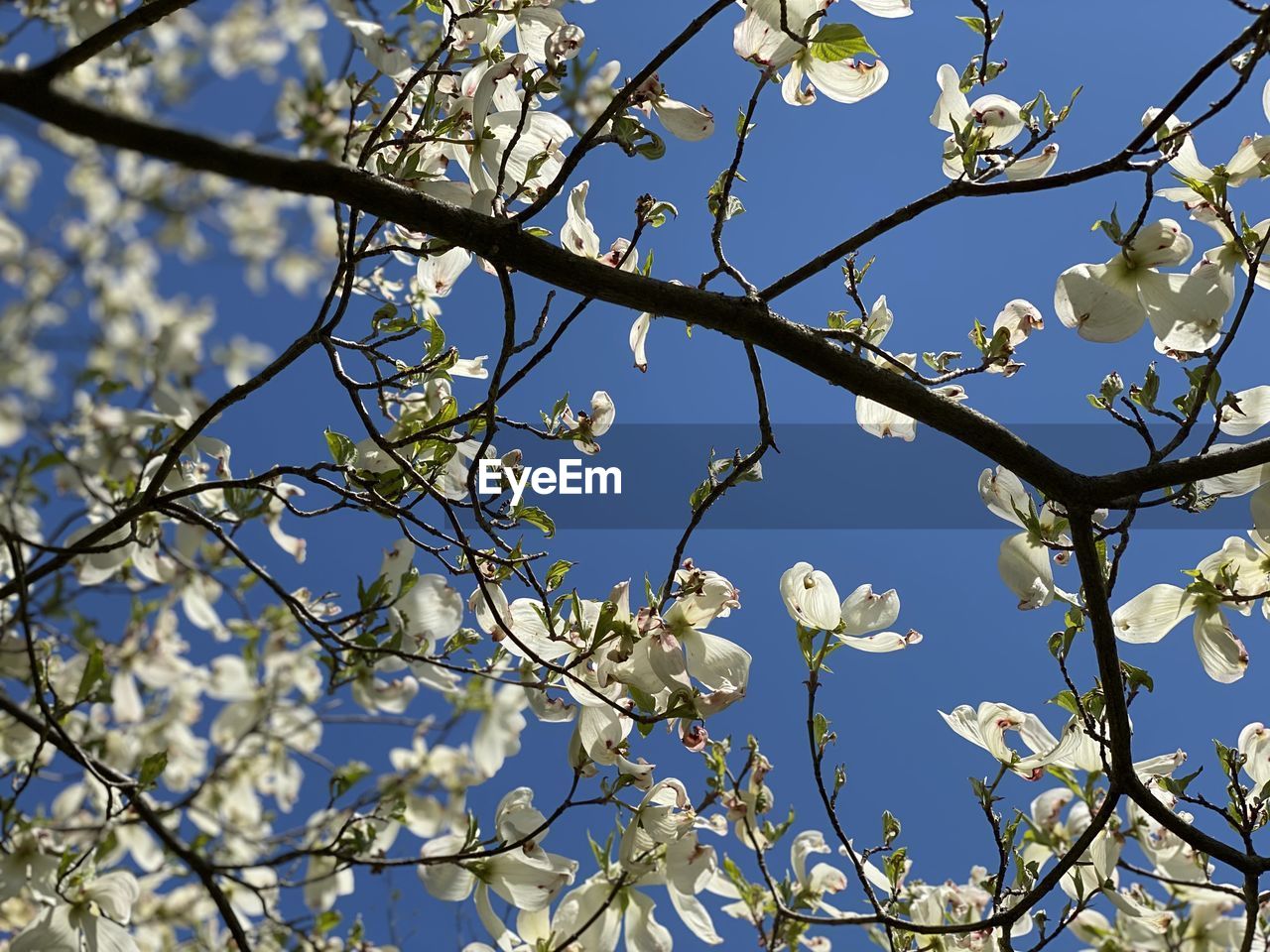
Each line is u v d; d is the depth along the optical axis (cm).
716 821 124
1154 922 127
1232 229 116
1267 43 110
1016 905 117
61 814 158
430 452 121
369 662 123
